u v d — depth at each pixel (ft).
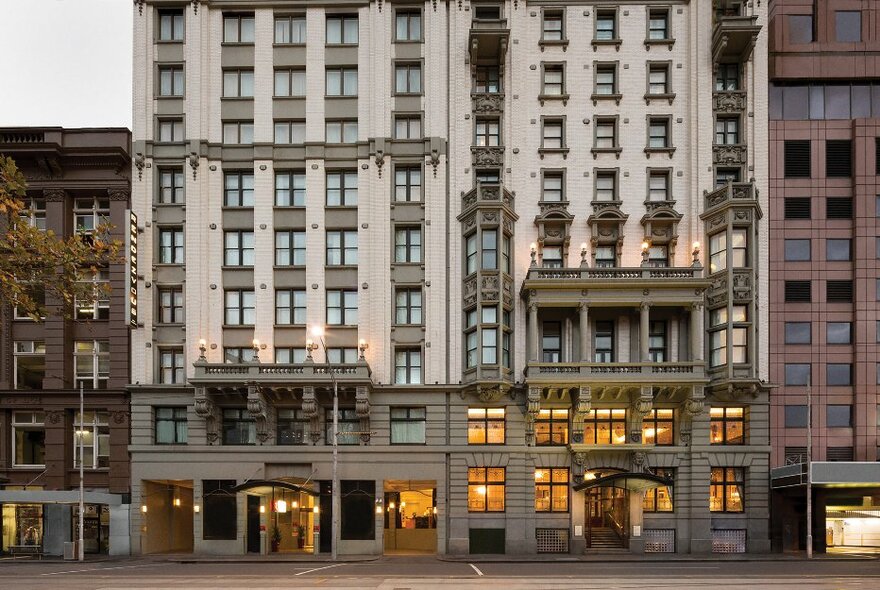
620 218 114.73
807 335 117.70
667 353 113.91
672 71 119.03
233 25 121.60
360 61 119.75
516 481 110.93
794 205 119.75
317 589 67.97
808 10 123.03
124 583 74.18
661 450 111.45
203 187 117.80
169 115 119.03
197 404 110.11
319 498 112.57
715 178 116.57
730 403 112.68
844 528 112.16
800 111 121.60
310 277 116.88
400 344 115.24
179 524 125.80
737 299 110.22
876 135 119.34
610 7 120.16
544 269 110.32
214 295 116.78
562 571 85.35
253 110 119.55
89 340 120.16
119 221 119.55
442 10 119.55
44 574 84.69
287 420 116.16
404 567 91.91
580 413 109.81
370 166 117.91
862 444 114.42
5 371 117.80
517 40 119.03
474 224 113.29
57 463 115.24
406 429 114.42
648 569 87.66
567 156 118.21
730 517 110.63
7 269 53.78
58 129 120.16
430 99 118.21
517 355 113.60
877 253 118.01
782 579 75.46
